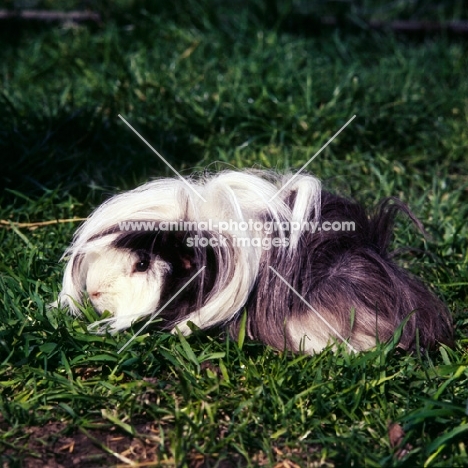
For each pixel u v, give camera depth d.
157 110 1.17
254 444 0.69
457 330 0.84
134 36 1.41
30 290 0.83
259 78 1.24
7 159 1.05
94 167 1.06
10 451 0.69
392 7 1.60
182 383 0.72
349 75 1.25
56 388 0.74
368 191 1.04
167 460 0.68
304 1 1.57
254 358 0.78
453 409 0.69
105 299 0.79
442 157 1.14
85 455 0.69
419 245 0.95
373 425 0.71
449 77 1.33
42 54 1.38
